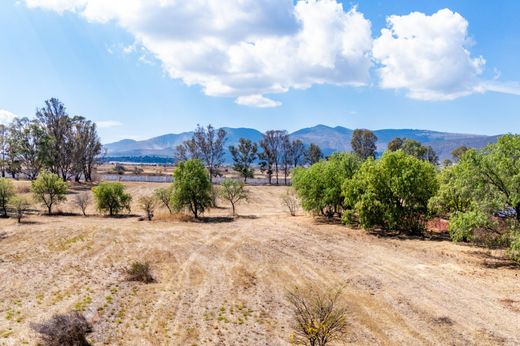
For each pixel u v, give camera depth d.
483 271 20.83
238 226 37.62
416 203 32.19
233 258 24.83
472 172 22.98
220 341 12.85
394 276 20.45
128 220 41.28
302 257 25.02
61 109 75.94
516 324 14.29
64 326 12.61
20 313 14.68
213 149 90.75
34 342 12.24
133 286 18.73
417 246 27.58
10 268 21.11
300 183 41.75
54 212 45.66
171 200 43.03
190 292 18.02
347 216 35.69
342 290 18.44
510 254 21.14
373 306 16.31
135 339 12.84
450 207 28.92
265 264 23.34
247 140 91.94
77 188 66.50
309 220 40.72
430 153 90.88
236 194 46.78
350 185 35.06
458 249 26.30
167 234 32.91
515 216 22.88
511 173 21.86
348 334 13.53
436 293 17.67
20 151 67.12
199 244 29.03
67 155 75.12
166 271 21.67
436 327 14.17
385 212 31.88
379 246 27.92
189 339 12.98
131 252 26.02
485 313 15.31
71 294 17.14
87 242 28.75
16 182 66.44
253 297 17.45
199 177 43.16
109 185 45.75
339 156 45.34
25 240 28.92
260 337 13.20
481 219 22.06
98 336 12.98
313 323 11.36
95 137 81.38
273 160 96.00
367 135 98.38
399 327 14.21
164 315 15.05
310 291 18.34
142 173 108.56
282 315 15.27
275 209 54.34
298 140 102.81
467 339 13.21
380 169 32.75
